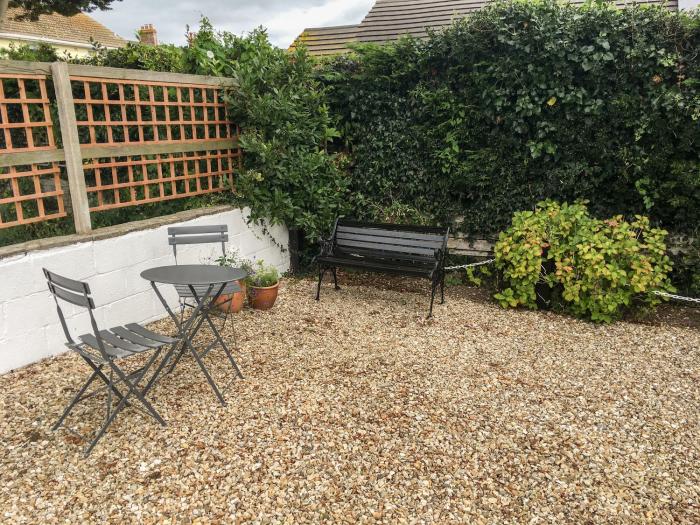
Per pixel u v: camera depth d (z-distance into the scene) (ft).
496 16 18.28
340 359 13.62
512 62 18.08
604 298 16.07
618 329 16.11
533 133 18.94
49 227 15.03
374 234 19.36
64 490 8.30
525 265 17.26
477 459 9.46
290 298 18.81
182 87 16.90
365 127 22.03
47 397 11.14
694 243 17.37
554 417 10.97
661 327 16.28
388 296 19.44
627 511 8.21
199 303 11.19
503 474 9.05
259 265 18.54
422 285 20.83
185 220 16.43
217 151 19.11
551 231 17.08
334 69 21.83
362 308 17.95
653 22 16.49
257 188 19.03
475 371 13.12
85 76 13.65
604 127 17.65
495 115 19.21
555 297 17.46
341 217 20.47
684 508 8.29
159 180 16.42
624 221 17.88
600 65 17.01
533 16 17.48
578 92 17.49
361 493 8.45
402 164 21.44
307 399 11.40
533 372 13.12
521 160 19.27
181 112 16.92
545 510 8.21
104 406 10.87
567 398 11.80
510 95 18.90
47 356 12.87
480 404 11.44
